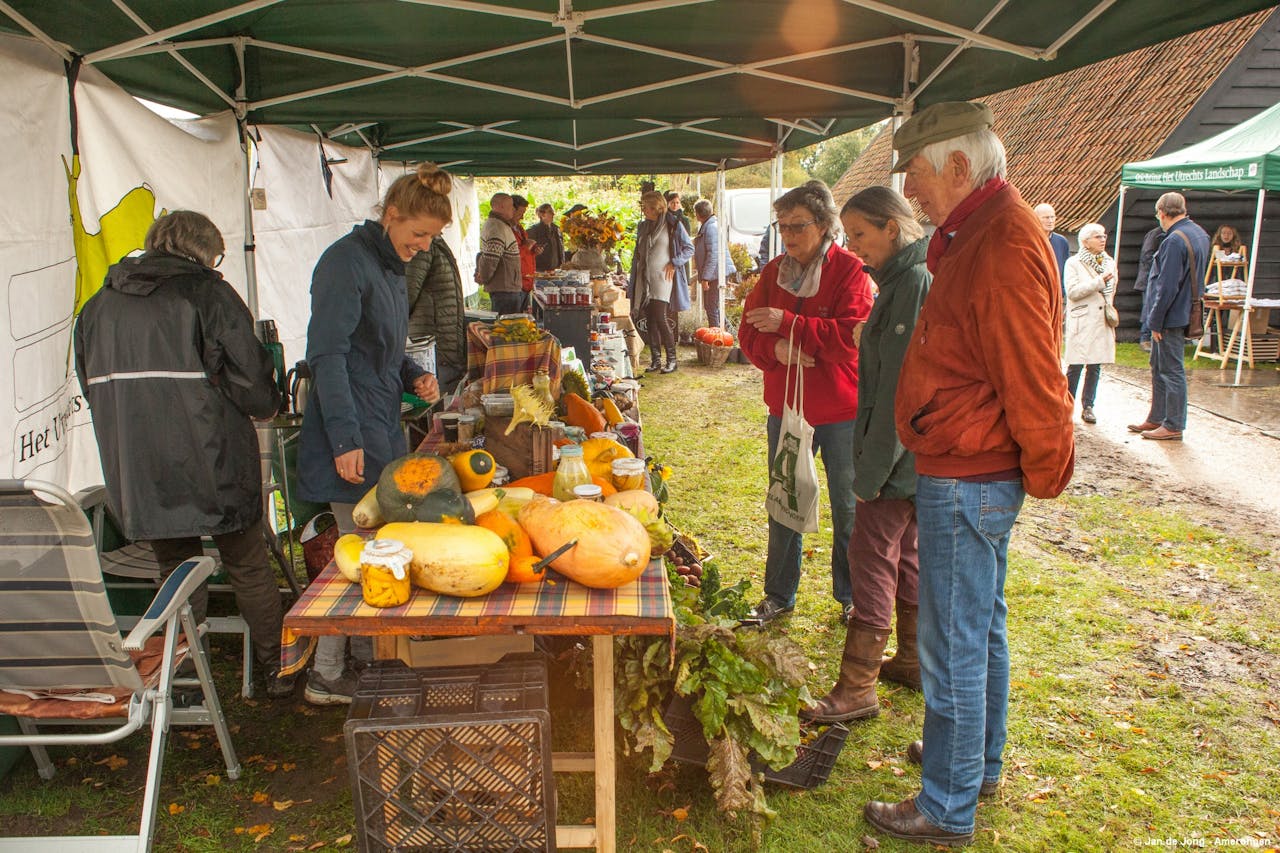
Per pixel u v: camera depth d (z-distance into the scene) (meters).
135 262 2.82
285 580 4.32
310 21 3.96
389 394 3.19
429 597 2.03
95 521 3.35
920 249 2.90
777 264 3.71
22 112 2.95
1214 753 3.10
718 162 11.13
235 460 3.00
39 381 3.07
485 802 2.12
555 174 11.45
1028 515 5.55
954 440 2.32
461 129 7.77
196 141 4.19
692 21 4.07
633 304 10.54
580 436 2.95
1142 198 12.05
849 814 2.75
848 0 3.61
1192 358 11.35
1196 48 13.38
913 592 3.40
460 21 3.98
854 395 3.55
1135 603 4.29
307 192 6.21
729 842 2.61
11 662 2.30
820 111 5.25
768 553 4.04
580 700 3.14
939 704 2.53
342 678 3.26
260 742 3.09
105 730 3.10
